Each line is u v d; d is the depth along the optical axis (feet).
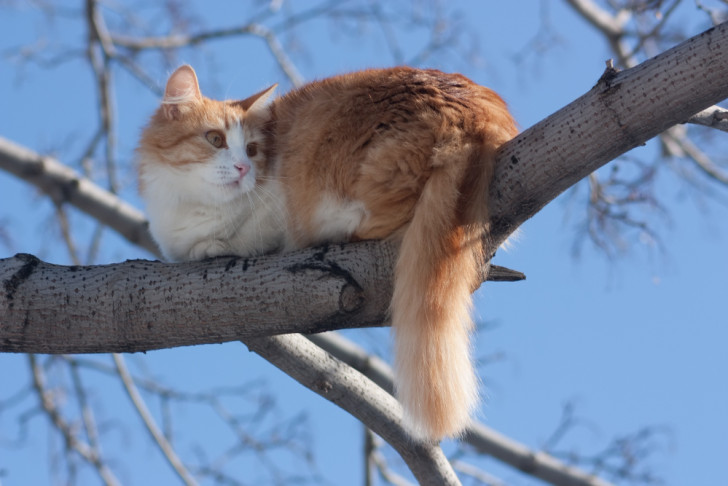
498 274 13.67
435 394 11.93
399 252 12.23
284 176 14.40
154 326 11.44
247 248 15.05
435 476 13.96
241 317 11.38
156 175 15.17
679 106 10.41
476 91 13.80
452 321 12.17
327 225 13.50
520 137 11.78
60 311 11.43
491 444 21.57
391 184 12.67
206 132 14.92
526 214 11.96
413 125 12.80
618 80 10.65
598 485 21.63
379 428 13.94
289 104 15.43
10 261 11.78
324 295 11.41
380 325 12.53
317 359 13.73
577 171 11.19
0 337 11.46
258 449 22.48
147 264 11.75
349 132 13.19
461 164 12.32
